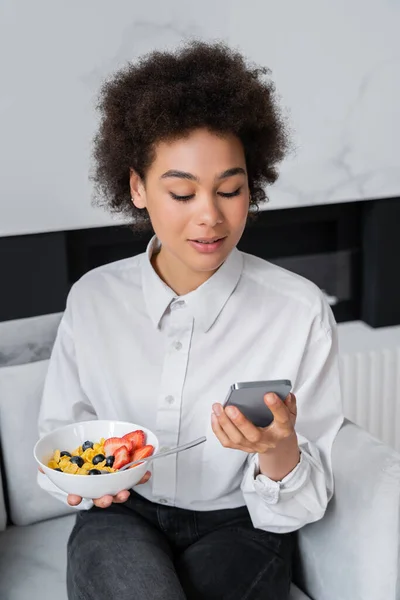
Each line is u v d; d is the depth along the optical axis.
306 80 1.93
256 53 1.87
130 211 1.36
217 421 1.06
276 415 1.03
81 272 2.02
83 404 1.38
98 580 1.15
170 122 1.09
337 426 1.31
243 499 1.33
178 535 1.32
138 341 1.33
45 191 1.78
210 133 1.10
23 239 1.84
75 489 1.11
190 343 1.30
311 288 1.31
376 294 2.21
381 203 2.14
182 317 1.29
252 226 2.14
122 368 1.33
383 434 2.17
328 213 2.19
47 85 1.72
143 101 1.13
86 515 1.31
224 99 1.11
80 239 1.99
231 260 1.30
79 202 1.81
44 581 1.36
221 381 1.29
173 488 1.30
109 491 1.12
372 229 2.17
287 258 2.21
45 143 1.75
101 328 1.35
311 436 1.30
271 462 1.17
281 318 1.30
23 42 1.68
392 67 2.00
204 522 1.32
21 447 1.51
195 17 1.80
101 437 1.26
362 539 1.22
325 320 1.30
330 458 1.27
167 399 1.30
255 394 1.03
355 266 2.26
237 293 1.31
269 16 1.85
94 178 1.37
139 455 1.16
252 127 1.17
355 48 1.95
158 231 1.18
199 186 1.11
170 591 1.12
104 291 1.37
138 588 1.11
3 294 1.86
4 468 1.53
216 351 1.30
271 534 1.29
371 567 1.21
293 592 1.34
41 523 1.55
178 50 1.25
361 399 2.11
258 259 1.36
